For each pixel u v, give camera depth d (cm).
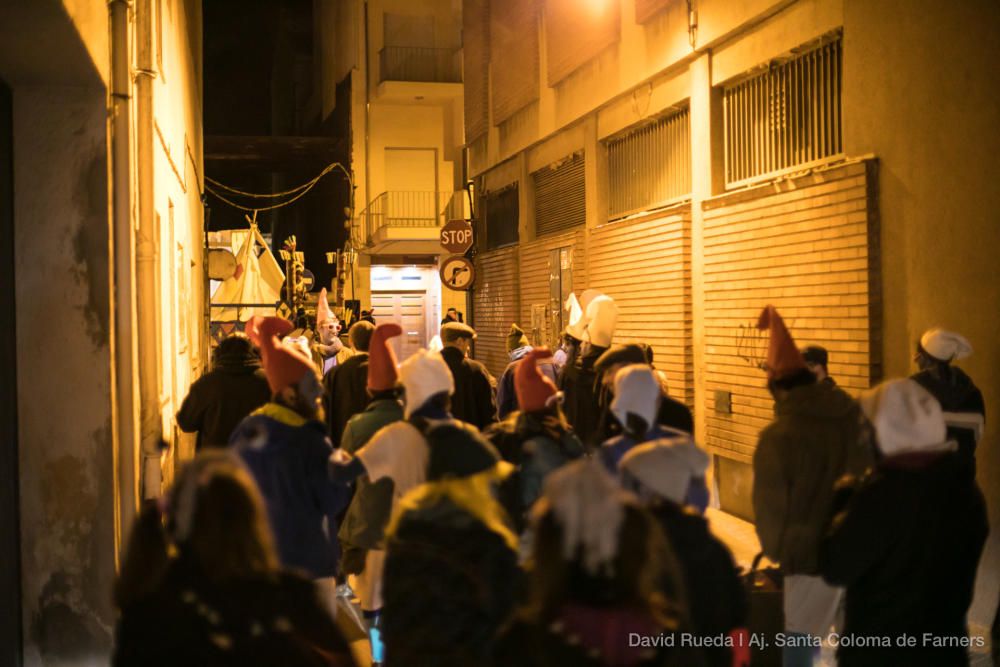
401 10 3375
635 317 1320
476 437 365
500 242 2088
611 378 531
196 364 1627
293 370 464
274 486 444
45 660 541
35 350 542
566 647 247
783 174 998
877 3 815
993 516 671
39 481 541
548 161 1725
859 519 365
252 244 2344
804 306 916
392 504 542
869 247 819
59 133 546
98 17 528
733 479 1073
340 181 3509
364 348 787
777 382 478
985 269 692
